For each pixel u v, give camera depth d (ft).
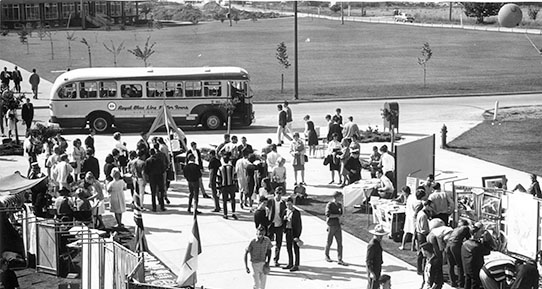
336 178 109.81
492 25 394.93
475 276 64.08
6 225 72.59
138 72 149.79
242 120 153.17
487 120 161.89
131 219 88.58
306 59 288.30
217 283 68.33
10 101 134.62
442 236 67.51
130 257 56.85
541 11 356.18
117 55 295.69
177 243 79.82
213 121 152.15
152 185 91.30
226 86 151.43
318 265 72.95
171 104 150.82
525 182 106.11
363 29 395.96
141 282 55.47
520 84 220.84
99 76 148.77
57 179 90.27
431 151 96.84
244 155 95.76
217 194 92.43
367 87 216.95
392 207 81.51
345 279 68.90
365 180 96.27
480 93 204.03
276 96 200.64
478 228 64.59
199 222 87.81
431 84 222.48
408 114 171.94
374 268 62.49
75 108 148.87
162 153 92.63
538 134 144.46
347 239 80.64
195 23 440.86
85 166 96.27
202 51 309.22
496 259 63.98
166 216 90.38
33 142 110.32
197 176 89.45
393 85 221.46
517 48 308.19
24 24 391.04
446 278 69.10
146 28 411.95
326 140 129.59
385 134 141.08
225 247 78.74
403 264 72.43
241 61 279.69
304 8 573.74
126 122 150.10
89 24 407.85
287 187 104.37
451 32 367.45
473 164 118.42
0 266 64.59
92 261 63.36
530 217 70.79
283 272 71.05
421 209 71.00
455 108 180.24
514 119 162.40
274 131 151.02
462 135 144.15
